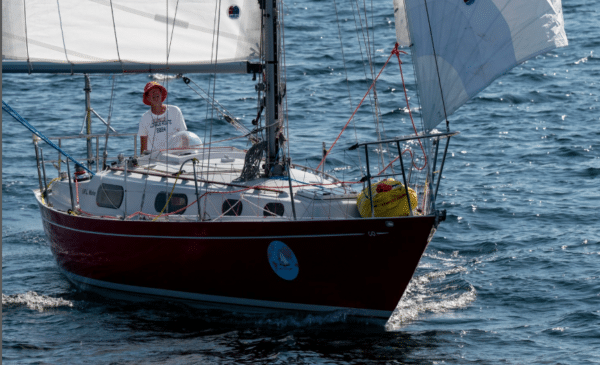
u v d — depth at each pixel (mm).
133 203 37750
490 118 76250
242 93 86812
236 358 30141
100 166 50469
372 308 33875
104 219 36562
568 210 49562
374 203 33312
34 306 37000
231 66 37219
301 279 33750
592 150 63625
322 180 39281
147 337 32688
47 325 34344
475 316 34688
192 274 35406
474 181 56969
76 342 32125
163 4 37500
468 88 31109
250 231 33281
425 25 31688
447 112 31531
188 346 31531
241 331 33312
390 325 33906
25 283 40719
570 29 117125
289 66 99438
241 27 37406
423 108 32156
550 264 40594
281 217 34125
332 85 89812
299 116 76375
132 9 37594
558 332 32438
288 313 35000
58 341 32250
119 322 34719
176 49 37844
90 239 37750
